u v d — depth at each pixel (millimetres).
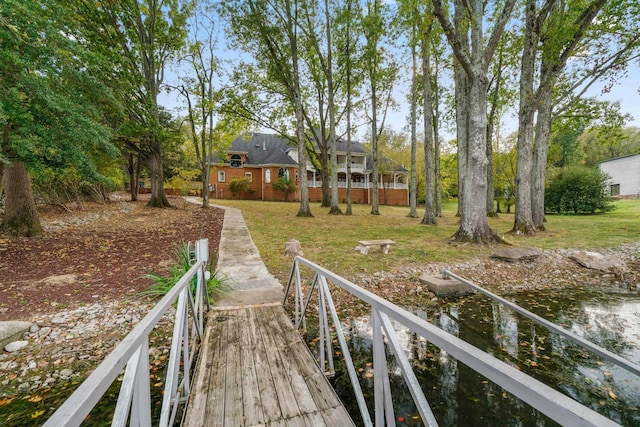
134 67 13336
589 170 21500
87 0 12156
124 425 1048
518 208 10992
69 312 4172
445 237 10305
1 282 5113
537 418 2449
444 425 2391
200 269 3730
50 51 5703
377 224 13984
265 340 3186
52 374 3004
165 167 26859
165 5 14844
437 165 19578
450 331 4066
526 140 10703
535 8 9969
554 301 5094
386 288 5504
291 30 15633
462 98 13102
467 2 7785
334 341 3721
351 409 2574
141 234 9875
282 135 21734
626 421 2451
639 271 6668
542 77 11875
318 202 31094
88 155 7461
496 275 6320
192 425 1993
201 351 2953
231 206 20859
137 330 1351
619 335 3912
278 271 6129
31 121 5879
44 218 11953
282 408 2158
